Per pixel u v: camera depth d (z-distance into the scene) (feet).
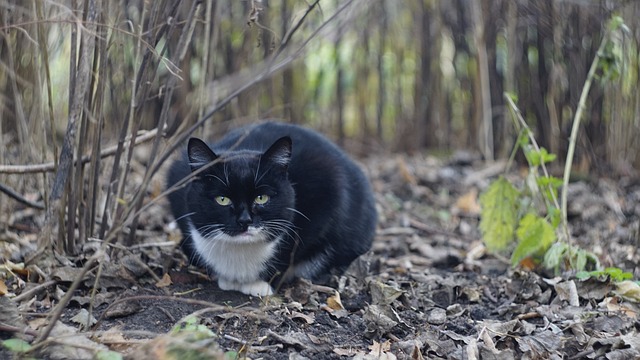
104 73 3.93
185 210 4.00
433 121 6.89
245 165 3.84
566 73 6.17
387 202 5.64
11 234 4.39
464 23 6.60
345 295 4.05
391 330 3.73
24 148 4.43
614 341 3.67
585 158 6.21
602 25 5.91
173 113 5.81
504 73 6.44
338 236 4.18
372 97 7.07
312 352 3.55
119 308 3.69
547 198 4.51
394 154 6.83
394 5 6.77
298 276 4.18
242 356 3.41
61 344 3.27
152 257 4.19
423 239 5.05
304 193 4.00
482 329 3.74
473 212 5.56
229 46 6.29
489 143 6.46
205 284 4.03
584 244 4.88
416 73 6.82
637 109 6.09
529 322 3.89
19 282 3.84
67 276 3.82
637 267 4.50
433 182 6.04
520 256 4.30
